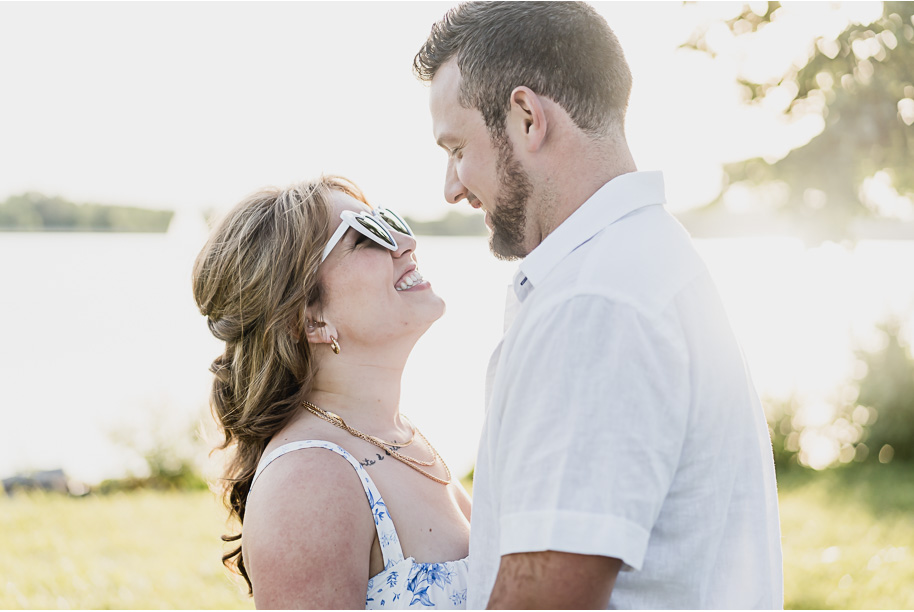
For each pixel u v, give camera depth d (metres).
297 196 2.02
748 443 1.51
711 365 1.42
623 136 1.67
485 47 1.65
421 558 1.84
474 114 1.68
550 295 1.42
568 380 1.29
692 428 1.38
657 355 1.30
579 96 1.60
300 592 1.62
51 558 5.16
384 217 2.12
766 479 1.57
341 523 1.69
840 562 5.16
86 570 4.88
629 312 1.31
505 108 1.64
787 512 6.54
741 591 1.47
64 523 5.98
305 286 1.97
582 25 1.62
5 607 4.25
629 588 1.41
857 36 6.39
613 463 1.24
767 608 1.49
